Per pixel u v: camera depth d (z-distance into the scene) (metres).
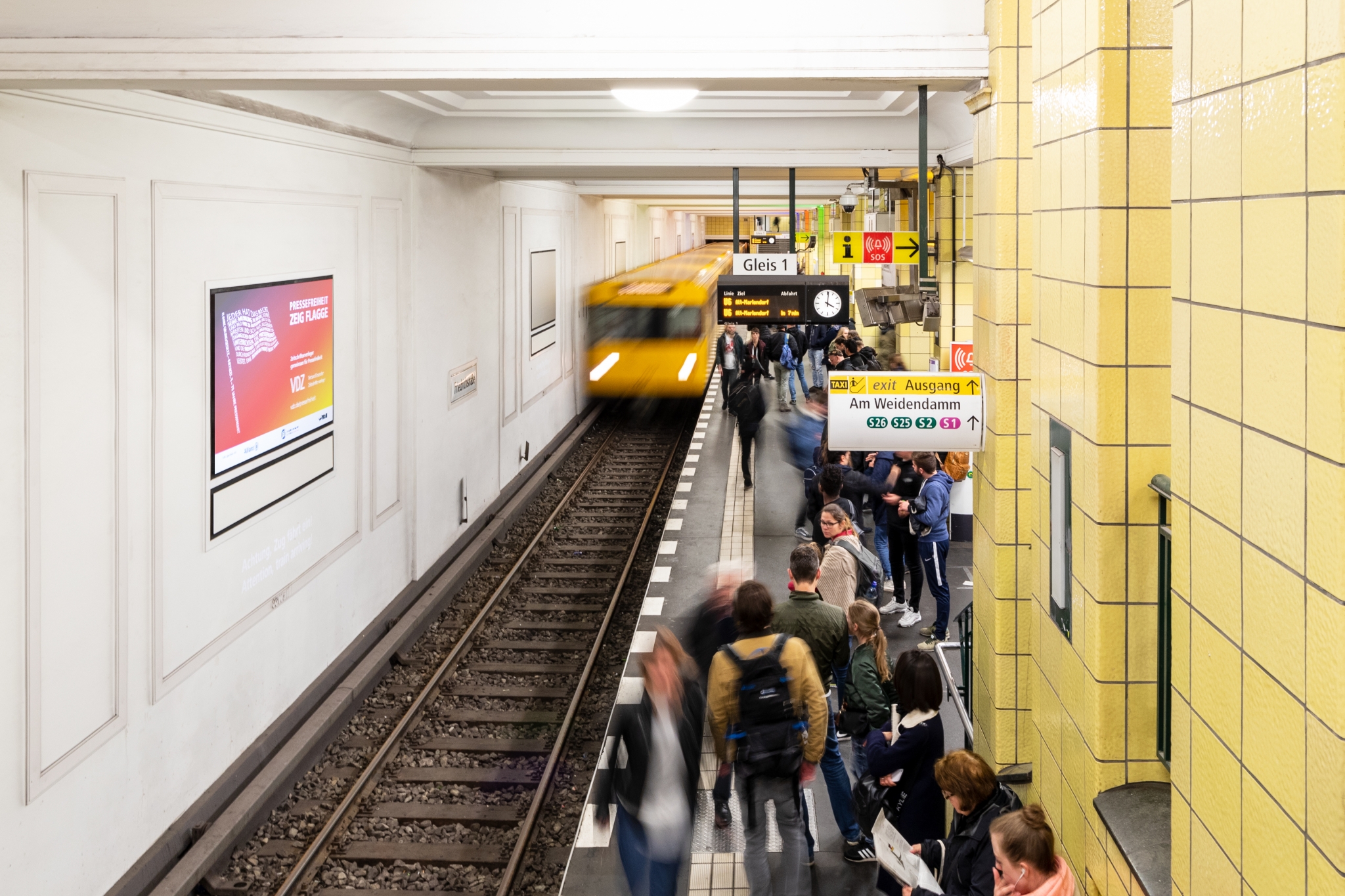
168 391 7.09
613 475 19.00
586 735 9.05
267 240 8.48
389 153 11.06
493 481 15.76
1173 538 3.03
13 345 5.58
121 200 6.52
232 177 7.90
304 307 9.20
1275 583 2.34
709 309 27.67
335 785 8.34
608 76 5.60
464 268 14.05
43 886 5.93
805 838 5.79
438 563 13.06
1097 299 4.13
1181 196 2.90
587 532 15.45
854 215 20.95
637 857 5.21
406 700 9.94
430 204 12.49
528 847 7.32
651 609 10.49
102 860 6.45
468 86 5.82
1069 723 4.72
